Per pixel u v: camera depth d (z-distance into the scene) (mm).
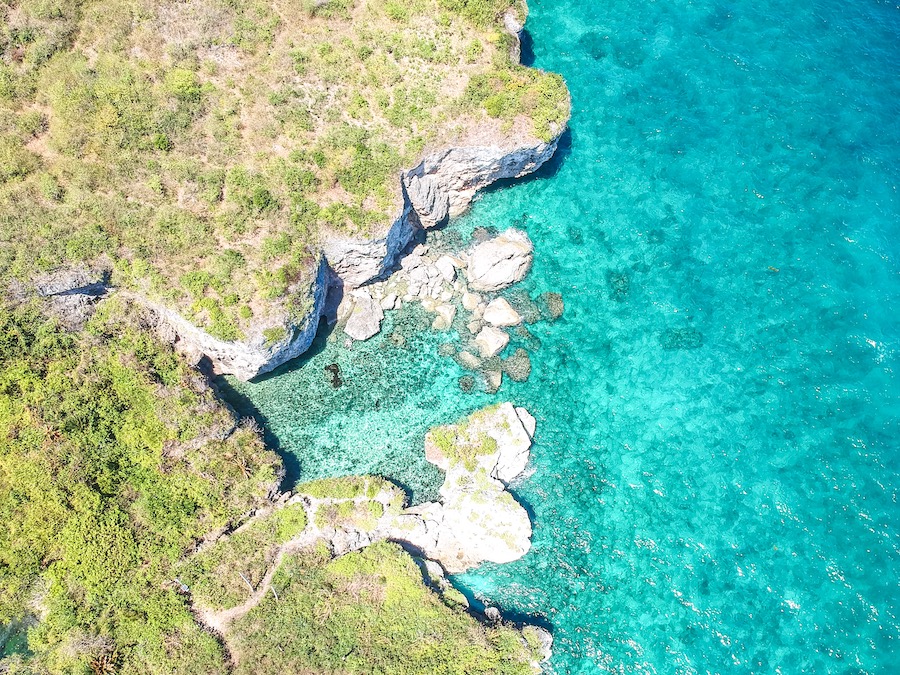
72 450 34500
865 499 38219
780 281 43375
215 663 31859
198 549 34656
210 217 38125
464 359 41688
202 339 37719
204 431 36438
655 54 49562
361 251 39406
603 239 44812
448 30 43000
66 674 31031
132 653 31922
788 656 35312
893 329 41812
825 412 40250
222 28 40844
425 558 37031
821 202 45094
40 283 36031
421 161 40469
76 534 33281
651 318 43000
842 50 49719
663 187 45844
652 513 38719
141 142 38406
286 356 39562
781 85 48469
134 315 37562
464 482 38188
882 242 43969
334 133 39969
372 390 40906
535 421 40750
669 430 40500
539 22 50438
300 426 39844
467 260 43688
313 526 35812
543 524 38531
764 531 37906
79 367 36281
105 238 36938
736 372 41469
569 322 43000
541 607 36781
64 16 39594
